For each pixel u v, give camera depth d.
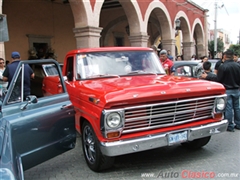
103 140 3.45
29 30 14.04
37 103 3.57
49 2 15.08
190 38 20.78
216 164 4.15
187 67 8.09
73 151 5.01
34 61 3.87
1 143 2.86
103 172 3.98
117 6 17.98
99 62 4.95
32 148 3.36
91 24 10.05
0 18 4.93
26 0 13.80
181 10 18.77
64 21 16.11
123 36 21.45
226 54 5.97
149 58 5.34
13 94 3.48
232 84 5.93
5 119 3.16
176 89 3.71
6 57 12.95
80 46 10.18
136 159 4.42
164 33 16.94
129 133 3.57
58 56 15.79
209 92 4.00
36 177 3.91
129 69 4.98
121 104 3.40
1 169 2.54
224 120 4.21
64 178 3.86
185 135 3.80
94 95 3.65
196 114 4.00
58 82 4.25
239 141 5.30
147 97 3.46
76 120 4.46
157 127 3.69
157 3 15.01
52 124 3.65
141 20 13.27
